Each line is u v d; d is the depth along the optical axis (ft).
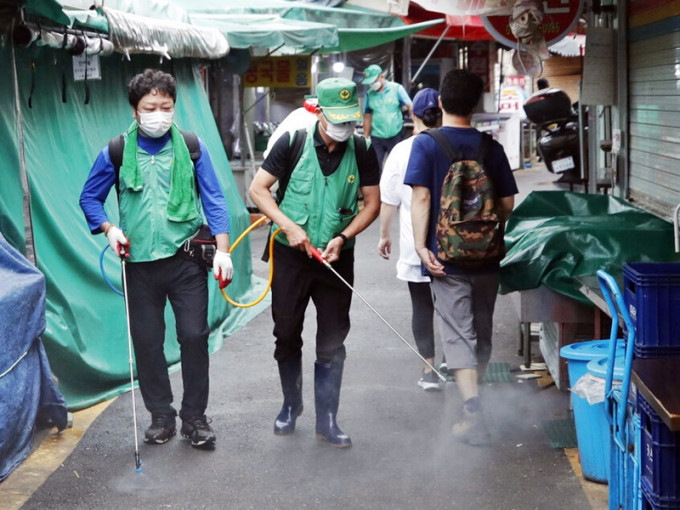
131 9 25.34
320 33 37.35
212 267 19.07
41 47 20.95
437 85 75.77
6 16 17.62
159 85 17.87
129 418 20.92
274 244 18.90
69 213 21.91
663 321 13.70
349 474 17.87
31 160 20.45
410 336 28.19
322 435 19.40
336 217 18.39
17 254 18.33
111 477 17.76
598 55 28.86
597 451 17.01
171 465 18.33
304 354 26.27
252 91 52.95
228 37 34.55
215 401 22.24
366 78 53.67
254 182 18.57
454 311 19.34
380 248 23.03
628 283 14.46
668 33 23.81
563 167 41.86
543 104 42.09
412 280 22.41
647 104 26.05
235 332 28.91
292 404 19.92
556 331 22.12
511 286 21.50
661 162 24.62
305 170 18.24
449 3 30.35
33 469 18.07
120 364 22.97
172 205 18.51
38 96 21.24
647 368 12.68
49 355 20.21
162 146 18.62
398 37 47.98
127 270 18.80
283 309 19.02
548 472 17.80
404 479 17.60
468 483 17.39
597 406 16.71
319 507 16.48
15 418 17.60
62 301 20.85
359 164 18.54
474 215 18.83
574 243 21.45
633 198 27.71
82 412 21.26
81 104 23.43
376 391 22.88
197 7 41.50
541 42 30.37
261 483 17.48
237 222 32.17
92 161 23.52
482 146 19.17
